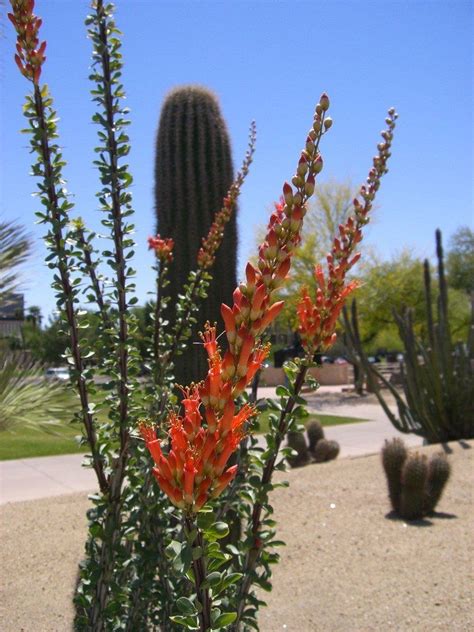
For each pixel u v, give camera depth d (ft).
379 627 13.92
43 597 15.78
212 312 17.29
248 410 5.39
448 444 36.04
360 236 8.67
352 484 27.35
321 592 15.94
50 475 33.47
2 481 32.12
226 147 18.52
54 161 8.96
